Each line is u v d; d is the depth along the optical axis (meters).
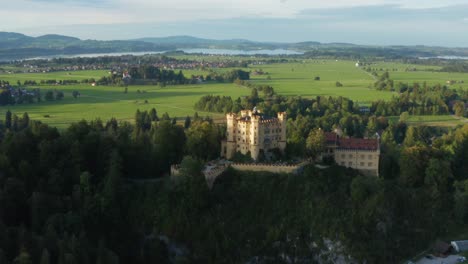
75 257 173.50
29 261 166.00
